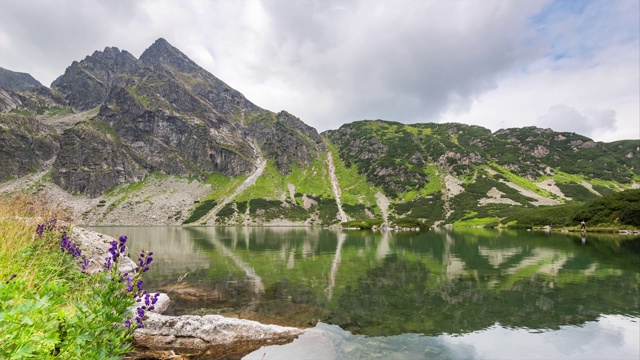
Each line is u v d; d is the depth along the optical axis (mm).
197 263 32719
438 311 16922
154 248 46688
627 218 88062
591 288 21922
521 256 39188
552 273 27547
